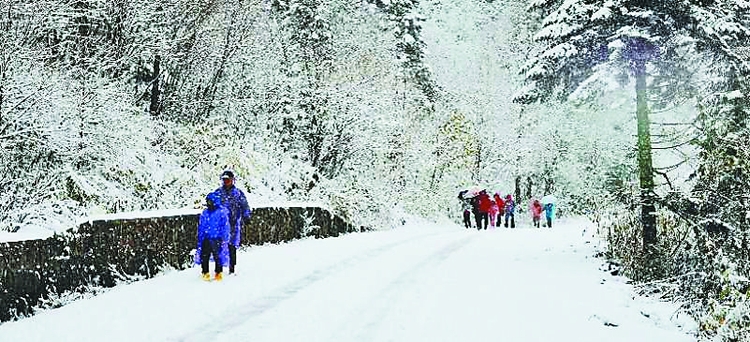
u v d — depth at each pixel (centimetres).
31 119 1501
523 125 4419
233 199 1281
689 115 1572
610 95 1534
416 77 4109
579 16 1459
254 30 2639
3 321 898
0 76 1436
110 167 1783
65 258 1053
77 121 1641
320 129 2819
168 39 2214
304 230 2162
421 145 3588
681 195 1302
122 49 2106
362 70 3186
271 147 2678
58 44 1703
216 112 2672
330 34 3131
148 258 1287
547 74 1537
